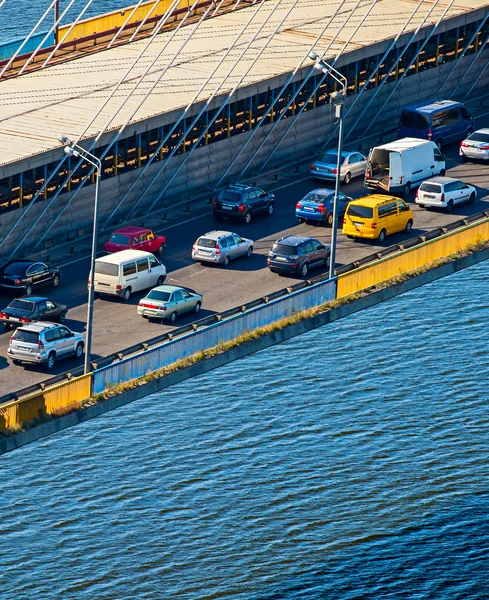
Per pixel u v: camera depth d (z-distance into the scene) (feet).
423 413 524.11
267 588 430.20
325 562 442.91
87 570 437.99
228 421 517.96
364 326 591.37
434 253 535.19
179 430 512.22
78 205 613.93
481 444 504.84
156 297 523.29
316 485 480.64
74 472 485.97
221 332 468.34
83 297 549.95
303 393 537.24
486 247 551.59
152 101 653.71
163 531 456.45
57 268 559.79
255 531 457.27
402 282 521.24
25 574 435.53
